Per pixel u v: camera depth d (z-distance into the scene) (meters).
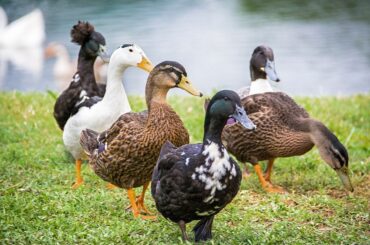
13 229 7.63
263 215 8.17
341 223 8.02
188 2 32.06
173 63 8.09
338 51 23.03
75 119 9.53
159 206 7.07
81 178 9.64
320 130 8.98
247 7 30.97
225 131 9.41
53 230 7.62
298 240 7.38
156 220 8.10
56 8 30.53
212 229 7.65
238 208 8.48
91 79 10.27
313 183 9.56
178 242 7.26
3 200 8.42
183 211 6.94
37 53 24.78
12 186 9.05
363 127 12.61
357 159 10.73
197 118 12.52
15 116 12.82
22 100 13.74
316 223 8.00
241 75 21.06
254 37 25.33
